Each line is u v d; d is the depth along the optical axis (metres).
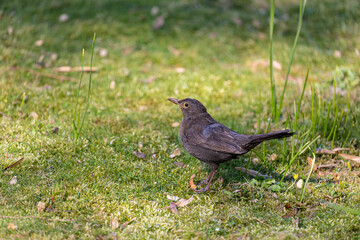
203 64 15.42
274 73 14.93
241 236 7.09
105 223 7.26
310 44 17.09
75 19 17.39
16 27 16.19
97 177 8.51
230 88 13.73
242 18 18.84
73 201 7.73
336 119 10.62
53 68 14.05
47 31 16.39
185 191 8.50
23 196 7.69
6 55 14.02
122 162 9.14
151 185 8.52
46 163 8.83
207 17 18.55
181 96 12.98
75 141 9.62
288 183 8.89
